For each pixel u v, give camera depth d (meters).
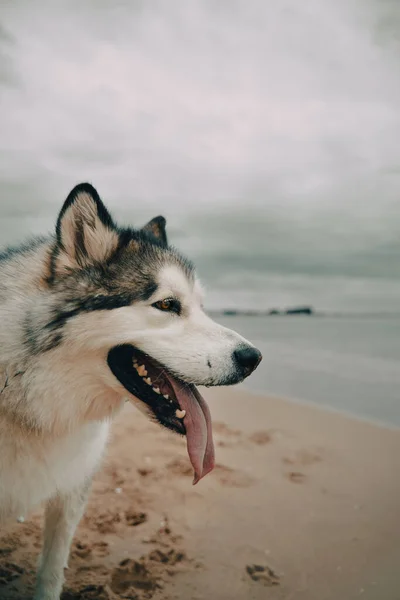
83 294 0.61
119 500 0.95
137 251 0.66
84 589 0.69
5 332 0.58
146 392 0.64
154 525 0.87
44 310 0.59
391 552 0.79
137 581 0.72
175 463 1.13
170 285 0.65
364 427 1.44
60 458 0.61
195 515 0.91
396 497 0.98
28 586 0.70
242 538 0.83
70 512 0.66
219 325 0.67
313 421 1.51
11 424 0.56
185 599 0.68
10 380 0.56
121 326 0.61
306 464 1.15
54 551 0.66
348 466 1.14
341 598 0.69
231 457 1.18
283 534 0.85
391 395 1.86
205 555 0.78
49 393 0.58
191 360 0.62
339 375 2.31
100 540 0.82
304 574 0.74
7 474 0.57
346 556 0.79
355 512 0.92
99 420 0.64
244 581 0.72
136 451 1.20
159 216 0.83
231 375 0.63
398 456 1.20
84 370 0.60
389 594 0.70
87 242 0.63
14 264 0.64
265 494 0.99
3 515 0.59
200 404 0.66
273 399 1.85
